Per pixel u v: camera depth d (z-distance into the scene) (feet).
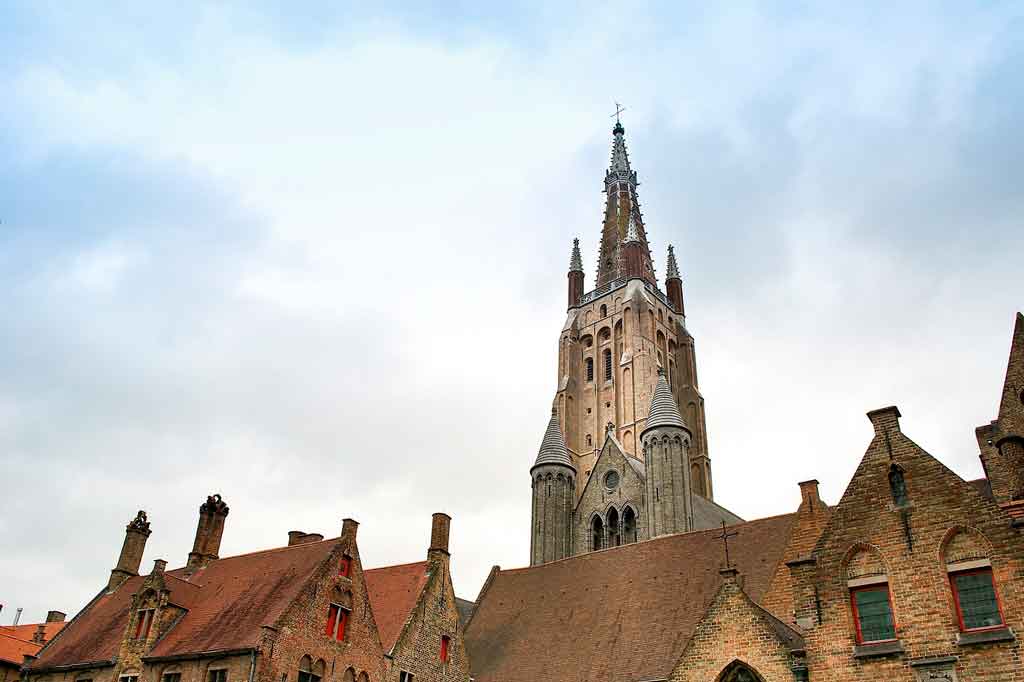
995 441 104.22
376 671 144.36
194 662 132.87
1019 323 108.37
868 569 92.22
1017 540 83.56
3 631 226.79
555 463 318.04
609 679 142.61
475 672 167.63
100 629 161.89
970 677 81.10
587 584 178.09
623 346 380.17
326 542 152.05
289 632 131.75
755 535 159.22
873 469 96.53
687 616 148.15
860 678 87.30
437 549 169.37
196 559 179.63
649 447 292.81
